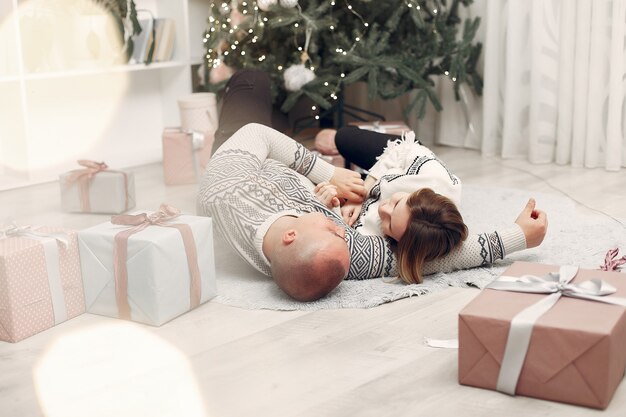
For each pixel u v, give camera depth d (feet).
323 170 7.99
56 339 6.21
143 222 6.57
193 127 11.65
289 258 6.35
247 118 9.52
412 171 7.47
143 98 13.25
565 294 5.23
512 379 4.99
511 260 7.40
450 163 11.91
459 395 5.08
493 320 4.95
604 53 10.97
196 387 5.33
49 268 6.38
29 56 11.04
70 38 11.55
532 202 7.32
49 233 6.54
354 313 6.44
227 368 5.59
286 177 7.55
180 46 12.82
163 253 6.29
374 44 11.64
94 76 12.53
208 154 11.05
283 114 14.44
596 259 7.34
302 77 11.51
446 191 7.31
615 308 5.00
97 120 12.67
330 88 11.73
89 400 5.22
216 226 7.21
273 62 12.16
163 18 12.67
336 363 5.60
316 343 5.93
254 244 6.82
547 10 11.35
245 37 12.32
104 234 6.44
